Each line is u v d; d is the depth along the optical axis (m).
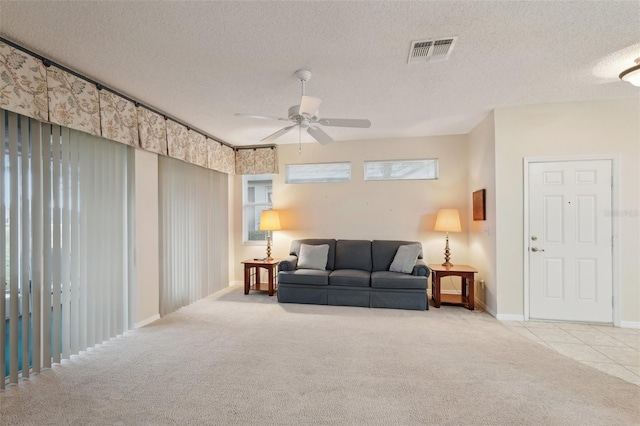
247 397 2.11
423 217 5.04
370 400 2.07
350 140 5.29
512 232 3.71
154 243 3.74
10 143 2.30
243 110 3.72
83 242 2.84
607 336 3.19
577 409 1.96
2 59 2.15
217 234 5.20
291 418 1.89
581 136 3.55
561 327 3.45
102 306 3.04
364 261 4.79
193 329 3.41
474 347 2.91
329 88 3.12
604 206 3.52
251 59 2.53
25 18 1.97
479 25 2.09
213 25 2.07
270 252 5.31
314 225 5.41
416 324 3.55
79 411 1.96
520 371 2.45
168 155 3.84
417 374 2.41
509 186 3.72
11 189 2.31
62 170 2.69
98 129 2.89
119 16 1.96
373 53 2.45
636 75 2.61
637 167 3.44
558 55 2.50
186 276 4.34
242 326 3.50
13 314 2.30
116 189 3.20
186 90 3.13
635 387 2.22
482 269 4.24
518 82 3.02
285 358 2.69
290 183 5.49
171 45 2.31
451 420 1.86
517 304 3.70
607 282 3.51
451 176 4.95
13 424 1.84
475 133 4.50
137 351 2.84
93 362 2.63
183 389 2.21
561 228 3.62
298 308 4.20
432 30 2.15
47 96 2.45
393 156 5.14
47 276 2.55
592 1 1.86
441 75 2.85
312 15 1.97
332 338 3.14
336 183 5.34
